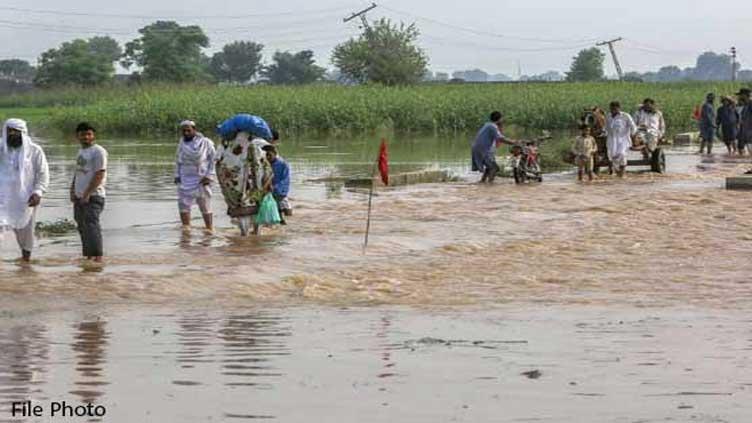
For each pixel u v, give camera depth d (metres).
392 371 9.65
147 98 69.81
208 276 15.10
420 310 12.91
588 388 9.01
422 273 15.81
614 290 14.38
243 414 8.28
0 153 16.09
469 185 30.19
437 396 8.78
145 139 62.22
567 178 32.12
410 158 43.16
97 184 16.48
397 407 8.45
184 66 162.25
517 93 71.56
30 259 16.58
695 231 20.23
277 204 21.95
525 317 12.36
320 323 12.03
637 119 33.31
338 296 14.02
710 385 9.10
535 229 20.62
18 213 16.14
